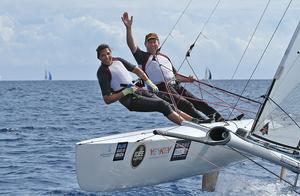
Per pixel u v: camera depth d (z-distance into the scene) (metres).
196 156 16.55
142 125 40.78
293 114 14.88
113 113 54.03
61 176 20.86
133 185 15.59
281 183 19.09
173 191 17.88
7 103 78.19
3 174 21.44
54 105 71.38
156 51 18.44
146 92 17.31
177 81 18.48
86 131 37.19
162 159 15.75
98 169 14.65
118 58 17.23
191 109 18.20
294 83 14.89
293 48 14.85
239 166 21.94
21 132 37.09
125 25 18.09
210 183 17.94
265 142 14.70
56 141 31.58
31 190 18.58
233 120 18.94
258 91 111.19
